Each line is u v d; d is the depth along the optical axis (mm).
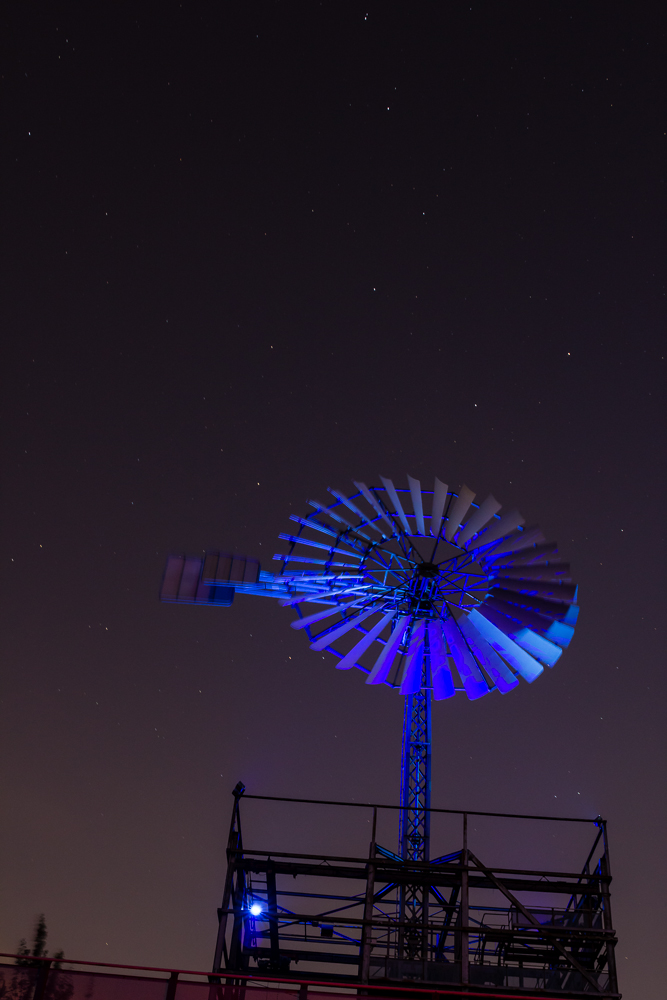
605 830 20312
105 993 14469
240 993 14680
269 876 20562
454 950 20656
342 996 14695
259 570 25266
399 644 23938
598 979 19297
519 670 23062
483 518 24828
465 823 20719
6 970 14438
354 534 24797
